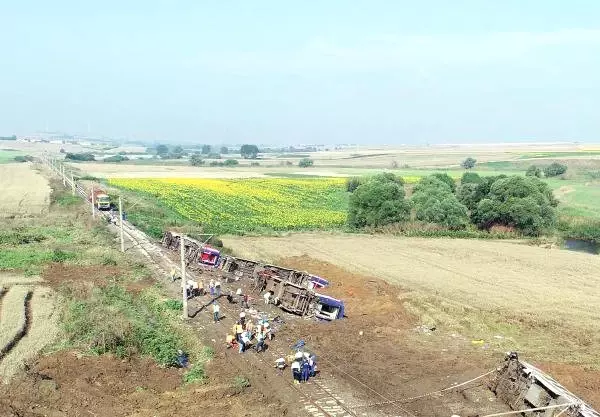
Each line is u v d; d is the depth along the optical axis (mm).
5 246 56875
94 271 48969
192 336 35094
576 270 57906
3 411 23438
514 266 59500
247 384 28516
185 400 26422
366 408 26578
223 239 71125
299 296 41312
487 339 37188
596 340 37188
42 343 31219
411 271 56281
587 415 23188
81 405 25094
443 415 26141
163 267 53219
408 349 34812
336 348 34562
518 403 26578
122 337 32375
